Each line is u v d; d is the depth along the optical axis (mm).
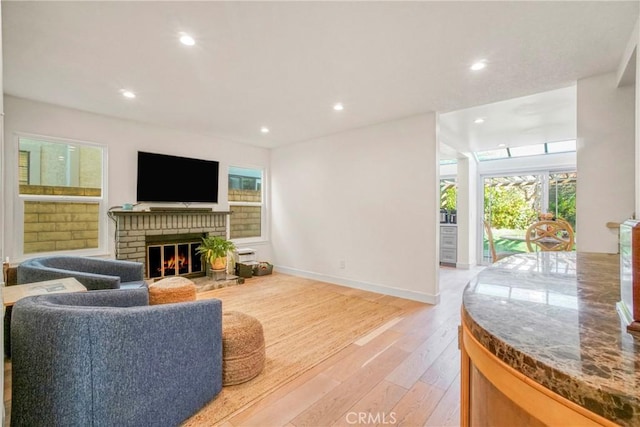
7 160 3160
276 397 1857
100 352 1354
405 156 3893
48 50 2252
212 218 4895
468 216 6035
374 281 4215
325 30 1999
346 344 2576
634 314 606
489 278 1072
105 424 1362
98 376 1351
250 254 5238
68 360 1329
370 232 4258
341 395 1877
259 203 5672
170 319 1580
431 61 2402
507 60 2367
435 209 3658
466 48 2203
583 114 2643
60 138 3461
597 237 2549
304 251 5160
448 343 2598
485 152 6348
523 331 617
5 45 2176
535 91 2977
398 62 2420
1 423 1006
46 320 1341
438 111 3621
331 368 2188
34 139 3348
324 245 4848
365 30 1993
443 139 5027
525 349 541
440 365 2230
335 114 3730
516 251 6078
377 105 3400
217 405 1777
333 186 4711
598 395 428
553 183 5695
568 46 2156
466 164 6043
